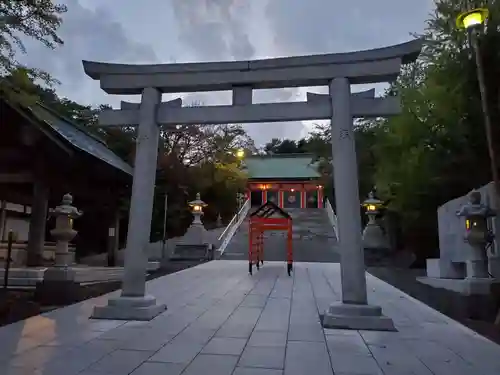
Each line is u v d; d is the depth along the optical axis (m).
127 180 12.91
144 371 3.30
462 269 9.80
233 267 13.95
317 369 3.43
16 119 9.57
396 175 15.02
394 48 5.57
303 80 5.83
